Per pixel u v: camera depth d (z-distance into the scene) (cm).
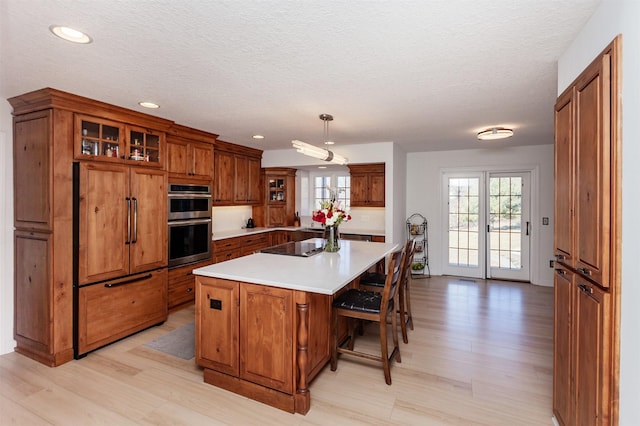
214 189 501
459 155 585
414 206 620
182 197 406
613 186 130
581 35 172
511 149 550
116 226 314
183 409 216
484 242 578
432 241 610
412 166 618
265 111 332
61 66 219
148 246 346
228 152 531
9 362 278
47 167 271
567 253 179
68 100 274
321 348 255
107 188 306
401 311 318
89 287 292
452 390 239
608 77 133
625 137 124
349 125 394
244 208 623
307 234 566
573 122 169
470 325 365
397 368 271
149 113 338
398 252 260
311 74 235
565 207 182
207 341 246
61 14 156
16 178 293
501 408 218
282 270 254
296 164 592
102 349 303
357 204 570
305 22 165
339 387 243
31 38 180
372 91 272
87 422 202
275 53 201
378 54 202
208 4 149
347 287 312
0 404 220
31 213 283
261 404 222
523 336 335
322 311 256
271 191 643
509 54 202
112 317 310
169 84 254
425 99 292
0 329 292
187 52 199
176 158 400
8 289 296
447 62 214
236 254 520
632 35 119
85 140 297
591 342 147
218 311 242
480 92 274
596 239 142
